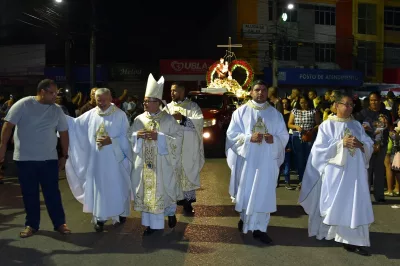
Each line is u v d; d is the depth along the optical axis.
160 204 5.92
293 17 35.59
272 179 5.81
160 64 31.34
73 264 5.13
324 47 36.75
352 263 5.16
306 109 8.98
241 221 6.29
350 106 5.69
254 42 34.31
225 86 18.31
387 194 8.84
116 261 5.22
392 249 5.68
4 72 32.31
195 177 7.26
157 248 5.68
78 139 6.40
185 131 7.21
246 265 5.08
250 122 5.92
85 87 31.98
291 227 6.63
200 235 6.20
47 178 6.14
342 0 37.06
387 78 38.22
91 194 6.31
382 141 8.05
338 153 5.49
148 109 6.07
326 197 5.54
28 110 5.93
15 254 5.47
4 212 7.55
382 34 38.56
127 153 6.27
